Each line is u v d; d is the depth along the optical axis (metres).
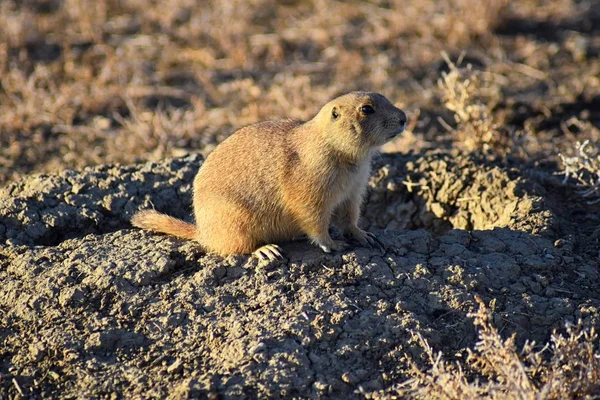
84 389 8.64
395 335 9.01
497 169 12.53
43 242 11.43
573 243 10.99
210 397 8.31
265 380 8.45
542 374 8.34
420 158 13.19
